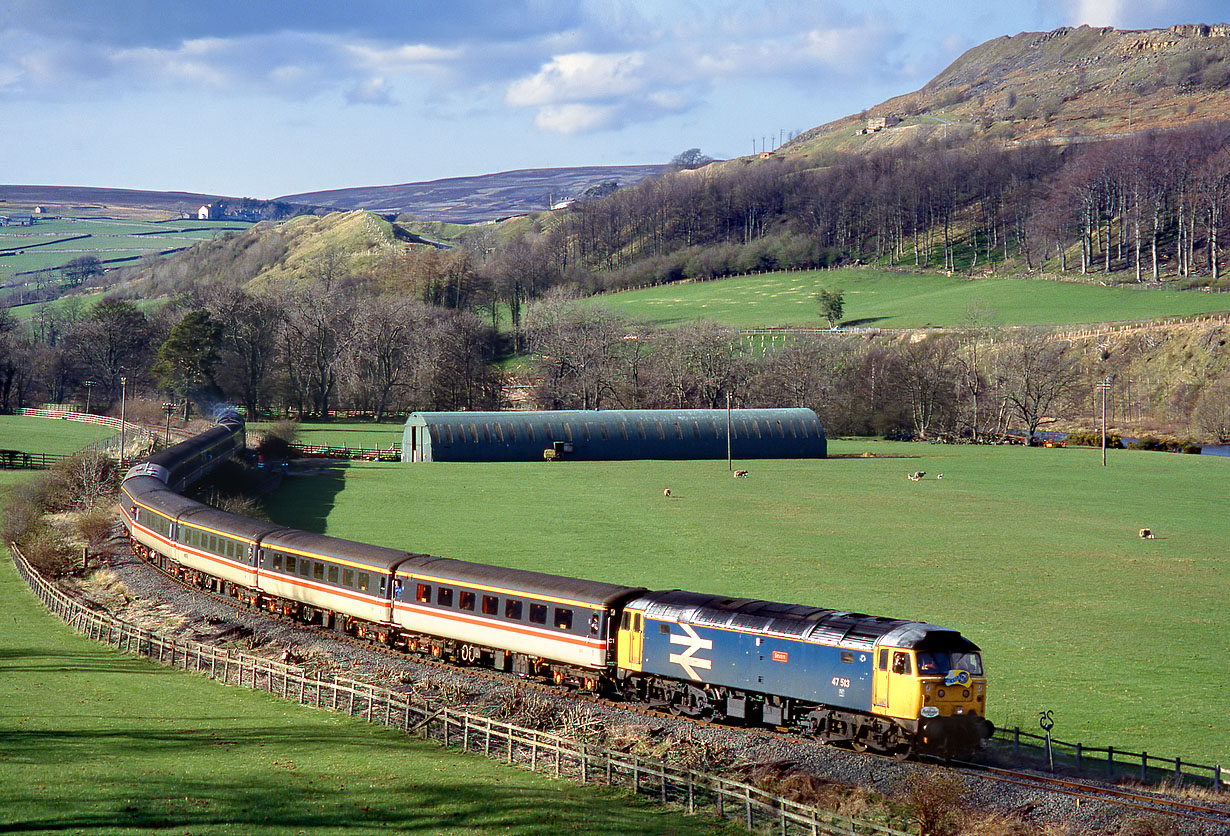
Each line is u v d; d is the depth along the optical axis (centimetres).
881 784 3272
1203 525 9500
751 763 3466
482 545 8025
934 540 8594
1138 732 4041
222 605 6081
